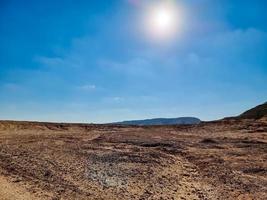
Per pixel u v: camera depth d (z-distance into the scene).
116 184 17.05
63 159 22.91
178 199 15.18
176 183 18.05
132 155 25.67
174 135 49.62
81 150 27.92
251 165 23.81
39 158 22.78
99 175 18.69
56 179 17.36
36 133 49.53
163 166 22.30
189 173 21.09
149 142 36.88
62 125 68.44
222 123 70.50
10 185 15.66
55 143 33.19
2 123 58.62
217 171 21.70
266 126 60.00
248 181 19.08
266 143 36.94
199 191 16.78
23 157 22.88
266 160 25.94
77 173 18.88
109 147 31.44
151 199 14.92
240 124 65.75
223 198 15.62
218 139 41.53
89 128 68.50
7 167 19.52
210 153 29.41
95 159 23.45
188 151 30.56
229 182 18.80
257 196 16.09
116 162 22.56
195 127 68.38
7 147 27.88
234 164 24.23
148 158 24.50
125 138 42.31
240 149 32.25
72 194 14.91
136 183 17.47
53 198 14.12
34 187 15.66
